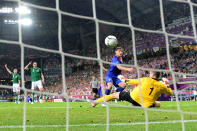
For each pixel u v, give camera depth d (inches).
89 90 1282.0
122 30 1619.1
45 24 1747.0
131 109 289.6
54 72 1695.4
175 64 1074.7
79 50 1745.8
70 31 1777.8
